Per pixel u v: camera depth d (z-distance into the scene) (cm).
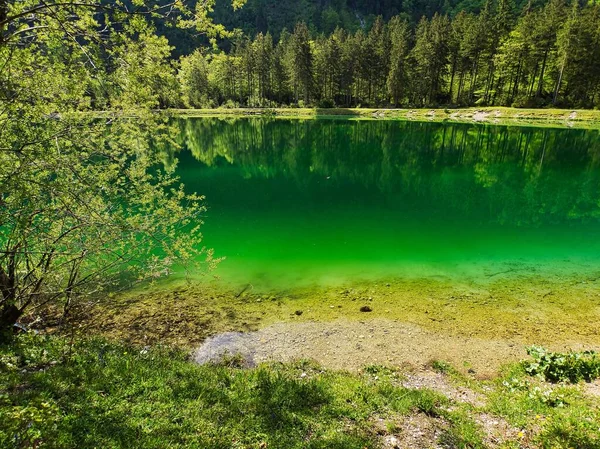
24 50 538
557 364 753
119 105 720
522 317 1005
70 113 653
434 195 2419
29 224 575
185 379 654
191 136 5350
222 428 523
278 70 8825
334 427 554
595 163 3397
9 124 547
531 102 6675
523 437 543
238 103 9356
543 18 6681
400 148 4384
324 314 1020
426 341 905
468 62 7412
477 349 874
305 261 1355
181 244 917
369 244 1538
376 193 2470
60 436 453
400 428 568
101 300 1034
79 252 707
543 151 3988
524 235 1658
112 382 601
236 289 1144
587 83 6200
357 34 9125
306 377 746
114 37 591
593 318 998
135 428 495
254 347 874
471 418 600
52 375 595
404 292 1138
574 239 1608
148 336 895
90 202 686
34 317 899
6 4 510
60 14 539
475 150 4162
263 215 1950
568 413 577
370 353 859
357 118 7538
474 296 1112
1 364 616
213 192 2444
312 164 3522
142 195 830
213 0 645
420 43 7644
